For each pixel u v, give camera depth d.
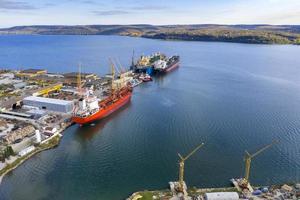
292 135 141.00
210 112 179.75
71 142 136.00
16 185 99.75
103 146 131.25
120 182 101.50
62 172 108.31
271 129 149.25
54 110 175.12
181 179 93.88
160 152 124.06
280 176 104.12
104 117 172.62
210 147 127.94
